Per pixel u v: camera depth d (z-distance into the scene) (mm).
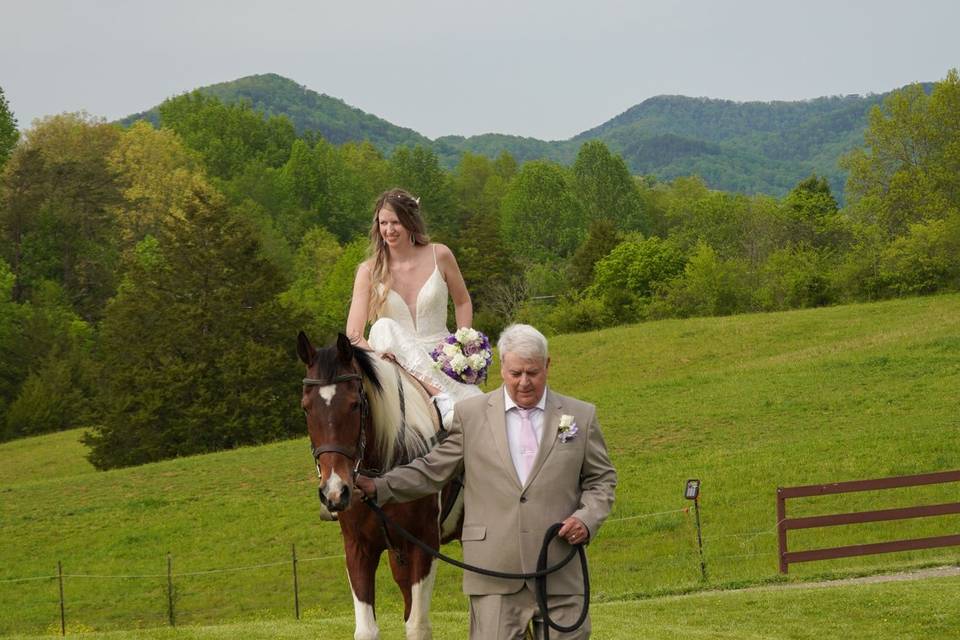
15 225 85438
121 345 52844
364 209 139750
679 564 21828
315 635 10477
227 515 30656
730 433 34344
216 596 23828
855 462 28703
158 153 101125
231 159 134750
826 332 55625
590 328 74938
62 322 75250
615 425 36969
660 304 74438
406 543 6598
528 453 5414
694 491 19359
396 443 6535
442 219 141000
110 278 85000
